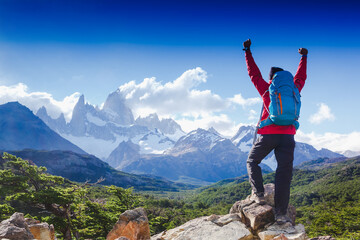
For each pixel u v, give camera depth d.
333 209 100.06
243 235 4.36
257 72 4.93
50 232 4.89
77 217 31.62
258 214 4.49
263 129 4.71
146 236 5.16
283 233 4.15
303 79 5.11
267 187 5.10
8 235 3.49
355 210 78.69
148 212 56.06
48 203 29.64
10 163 30.86
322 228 65.75
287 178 4.60
